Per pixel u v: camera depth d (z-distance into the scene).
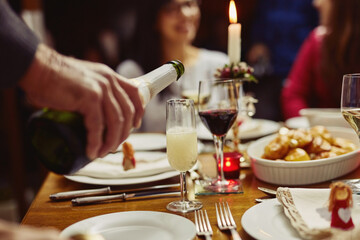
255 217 0.88
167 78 1.01
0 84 0.68
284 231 0.82
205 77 3.29
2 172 4.57
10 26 0.67
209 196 1.15
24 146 4.40
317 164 1.17
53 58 0.70
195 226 0.90
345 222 0.78
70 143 0.78
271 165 1.20
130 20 5.12
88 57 5.20
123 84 0.79
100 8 5.22
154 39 3.54
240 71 1.52
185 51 3.45
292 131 1.32
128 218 0.92
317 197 0.93
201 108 1.28
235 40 1.53
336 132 1.55
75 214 1.05
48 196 1.23
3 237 0.48
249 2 4.96
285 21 4.75
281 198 0.92
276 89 4.64
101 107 0.72
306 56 3.11
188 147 1.05
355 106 1.10
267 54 4.76
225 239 0.85
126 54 5.14
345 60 2.74
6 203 3.62
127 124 0.77
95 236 0.70
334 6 2.70
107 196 1.15
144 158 1.51
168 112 1.06
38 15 2.98
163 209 1.06
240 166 1.45
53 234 0.51
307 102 3.11
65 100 0.70
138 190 1.22
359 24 2.67
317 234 0.76
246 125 2.04
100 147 0.77
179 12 3.23
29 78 0.69
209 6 5.19
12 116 3.16
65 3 5.17
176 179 1.36
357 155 1.26
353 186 1.14
